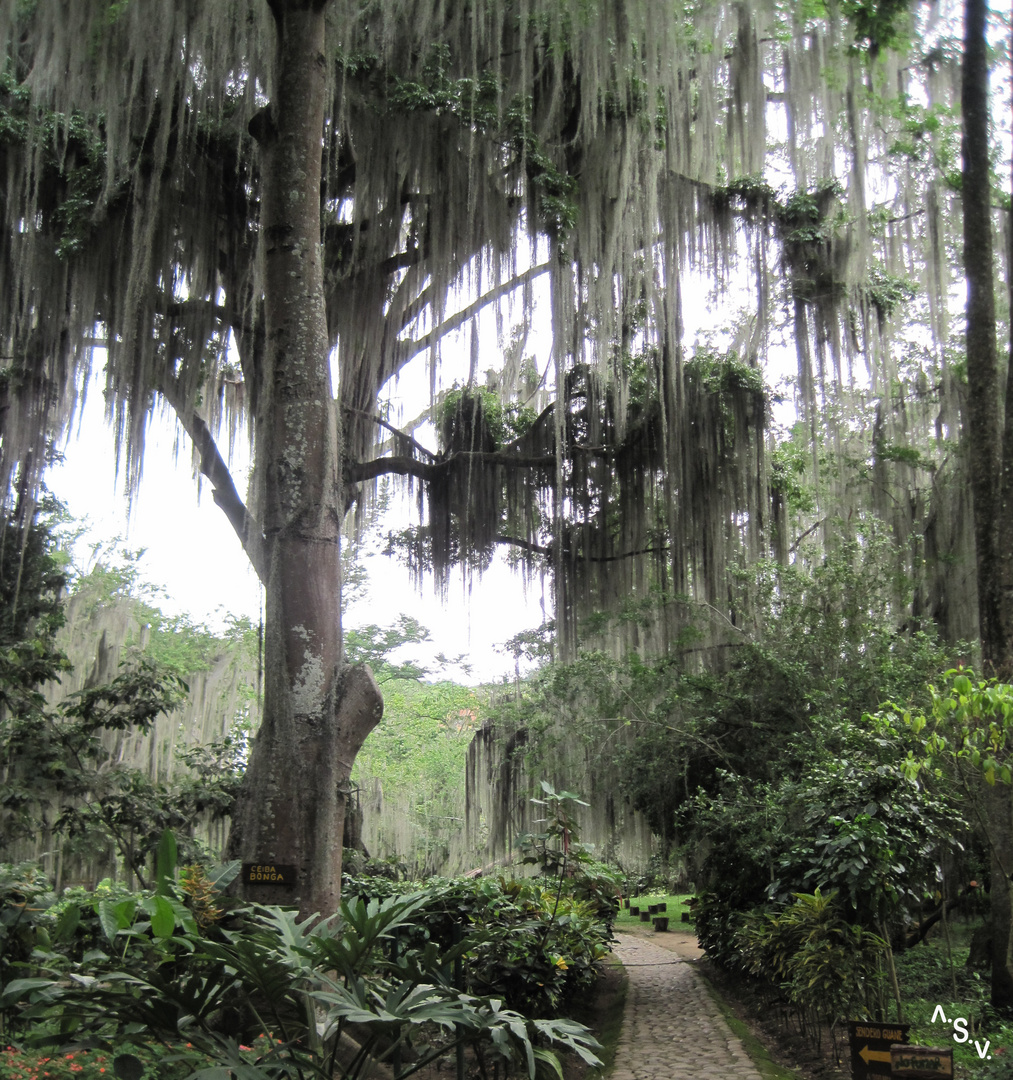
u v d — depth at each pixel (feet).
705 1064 25.70
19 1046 17.34
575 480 58.65
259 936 15.21
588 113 43.83
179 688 51.65
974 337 31.68
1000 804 26.78
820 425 57.82
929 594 53.67
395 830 75.46
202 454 47.88
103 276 42.70
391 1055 18.71
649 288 49.49
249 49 39.93
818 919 26.66
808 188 54.34
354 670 24.49
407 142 42.70
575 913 30.60
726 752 44.52
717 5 48.06
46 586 52.34
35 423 47.67
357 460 50.85
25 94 43.34
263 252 27.32
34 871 20.84
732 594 51.21
